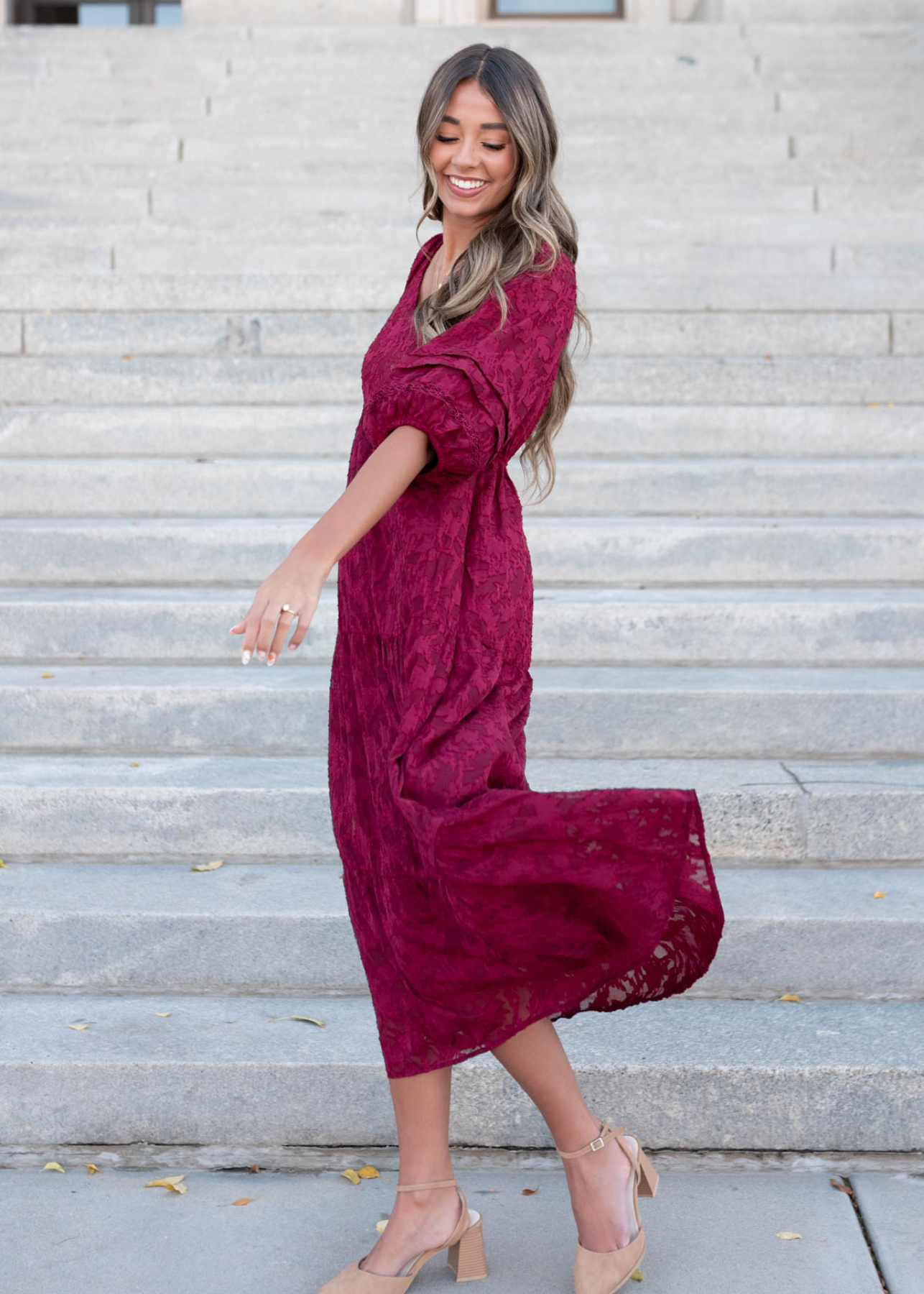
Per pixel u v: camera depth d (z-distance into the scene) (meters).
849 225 5.90
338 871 2.96
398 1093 1.95
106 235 6.04
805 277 5.20
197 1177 2.33
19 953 2.71
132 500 4.27
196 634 3.62
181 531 3.91
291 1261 2.08
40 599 3.71
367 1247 2.12
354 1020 2.57
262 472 4.25
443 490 1.82
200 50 8.00
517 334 1.77
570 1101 1.95
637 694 3.25
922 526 3.91
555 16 10.10
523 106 1.83
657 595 3.76
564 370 2.05
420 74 7.67
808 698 3.24
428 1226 1.96
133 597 3.75
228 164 6.72
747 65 7.62
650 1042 2.45
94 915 2.69
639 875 1.74
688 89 7.48
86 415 4.57
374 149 6.96
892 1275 2.03
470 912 1.75
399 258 5.63
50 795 2.99
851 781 3.02
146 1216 2.21
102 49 8.06
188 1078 2.38
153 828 3.00
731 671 3.53
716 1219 2.18
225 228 6.06
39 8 11.48
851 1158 2.37
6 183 6.77
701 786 2.98
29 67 7.83
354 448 1.99
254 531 3.91
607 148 6.77
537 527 3.92
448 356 1.72
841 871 2.94
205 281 5.21
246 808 2.99
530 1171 2.35
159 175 6.74
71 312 5.08
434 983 1.85
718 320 4.98
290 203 6.41
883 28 7.95
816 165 6.60
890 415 4.53
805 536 3.90
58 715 3.32
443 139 1.85
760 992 2.67
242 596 3.76
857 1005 2.63
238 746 3.32
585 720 3.27
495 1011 1.84
